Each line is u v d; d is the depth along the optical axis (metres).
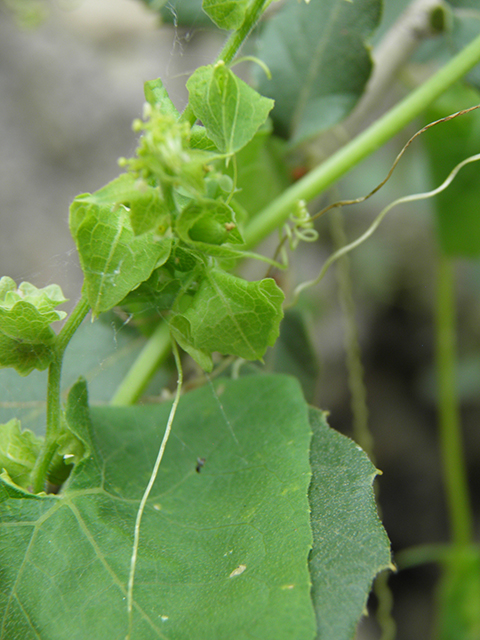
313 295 0.78
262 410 0.22
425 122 0.37
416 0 0.31
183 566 0.19
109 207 0.17
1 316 0.18
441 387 0.48
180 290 0.19
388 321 0.87
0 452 0.20
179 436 0.22
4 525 0.19
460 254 0.41
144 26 0.73
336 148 0.31
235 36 0.18
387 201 0.76
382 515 0.89
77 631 0.18
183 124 0.17
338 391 0.86
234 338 0.18
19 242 0.67
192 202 0.17
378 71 0.32
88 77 0.70
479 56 0.25
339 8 0.28
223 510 0.20
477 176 0.38
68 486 0.19
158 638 0.18
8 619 0.18
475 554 0.48
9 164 0.69
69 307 0.34
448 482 0.48
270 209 0.26
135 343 0.28
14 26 0.70
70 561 0.19
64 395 0.27
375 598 0.85
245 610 0.18
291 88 0.28
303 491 0.19
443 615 0.48
